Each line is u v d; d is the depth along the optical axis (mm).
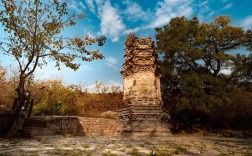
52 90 24656
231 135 22797
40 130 14867
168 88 30297
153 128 18500
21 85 13195
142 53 21688
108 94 37438
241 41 27656
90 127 21172
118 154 6988
